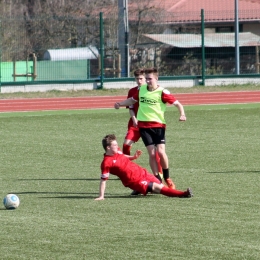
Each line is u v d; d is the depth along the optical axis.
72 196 28.56
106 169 27.50
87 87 94.38
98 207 25.97
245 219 23.53
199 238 21.00
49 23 100.94
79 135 51.34
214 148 43.03
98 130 54.47
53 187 30.83
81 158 40.09
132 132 34.53
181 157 39.50
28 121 61.75
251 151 41.56
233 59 103.25
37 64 95.56
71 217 24.25
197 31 129.62
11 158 40.25
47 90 92.94
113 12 111.56
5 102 83.00
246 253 19.28
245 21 136.75
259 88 93.81
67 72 96.50
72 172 35.19
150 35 105.56
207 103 78.94
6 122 61.09
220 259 18.78
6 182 32.28
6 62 97.38
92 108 76.00
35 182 32.22
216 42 109.06
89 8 127.75
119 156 27.70
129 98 32.09
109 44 97.19
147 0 131.50
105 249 19.95
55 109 75.44
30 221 23.70
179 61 100.44
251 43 111.25
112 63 96.81
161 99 30.34
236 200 26.98
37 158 40.22
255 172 34.03
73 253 19.61
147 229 22.25
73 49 96.81
